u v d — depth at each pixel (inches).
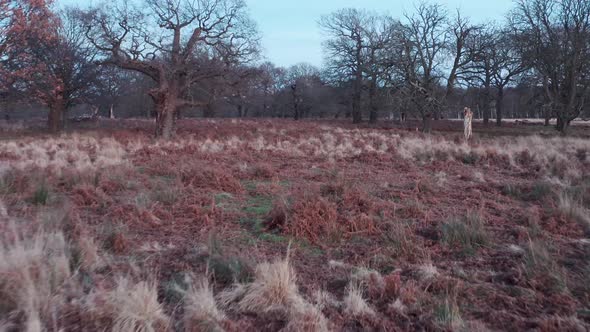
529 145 711.7
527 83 1521.9
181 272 183.0
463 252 211.5
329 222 238.2
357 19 1724.9
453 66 1296.8
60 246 189.5
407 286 169.8
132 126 1195.9
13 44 912.9
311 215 244.2
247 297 157.9
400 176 419.8
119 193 318.3
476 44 1318.9
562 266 193.5
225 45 876.6
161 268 189.8
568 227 244.2
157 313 144.9
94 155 531.2
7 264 161.5
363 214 250.2
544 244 212.7
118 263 192.2
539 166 482.3
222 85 910.4
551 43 1192.8
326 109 2536.9
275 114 2797.7
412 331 144.7
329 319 149.6
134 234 234.1
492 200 318.3
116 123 1390.3
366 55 1656.0
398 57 1247.5
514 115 3376.0
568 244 221.8
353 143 745.6
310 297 164.6
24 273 156.6
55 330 135.8
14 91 976.3
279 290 159.5
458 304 161.5
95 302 149.9
